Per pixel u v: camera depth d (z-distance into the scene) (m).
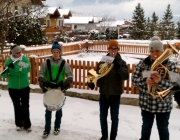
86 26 81.75
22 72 4.80
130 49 25.09
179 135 5.11
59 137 4.84
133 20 59.94
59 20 60.59
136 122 5.77
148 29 59.59
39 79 4.64
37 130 5.14
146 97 3.86
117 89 4.44
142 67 3.90
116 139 4.81
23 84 4.88
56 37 37.91
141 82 3.84
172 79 3.45
